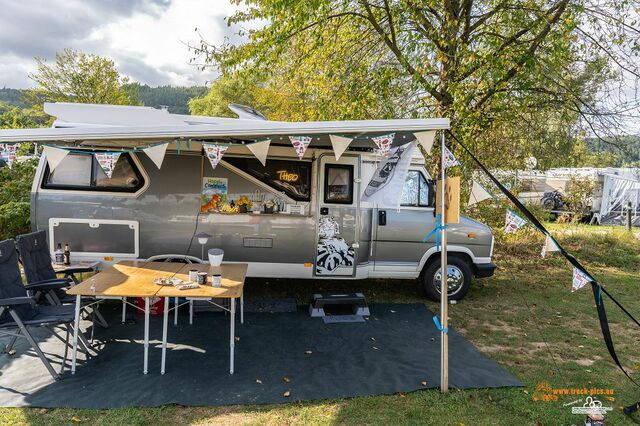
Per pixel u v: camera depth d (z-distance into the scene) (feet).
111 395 12.44
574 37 27.55
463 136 29.01
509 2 29.04
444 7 26.96
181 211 19.51
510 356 16.14
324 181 20.45
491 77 28.25
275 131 13.71
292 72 33.96
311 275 20.65
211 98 118.62
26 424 10.99
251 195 20.18
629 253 37.04
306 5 27.12
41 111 73.77
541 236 36.78
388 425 11.39
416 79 27.25
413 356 15.70
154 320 18.51
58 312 14.52
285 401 12.42
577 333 18.71
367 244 21.08
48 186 18.90
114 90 75.00
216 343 16.38
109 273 15.75
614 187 59.72
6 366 14.10
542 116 32.17
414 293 23.76
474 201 14.32
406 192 21.49
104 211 19.06
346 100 30.25
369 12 29.04
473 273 22.57
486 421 11.73
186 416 11.56
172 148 19.49
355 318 19.47
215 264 17.29
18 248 15.14
